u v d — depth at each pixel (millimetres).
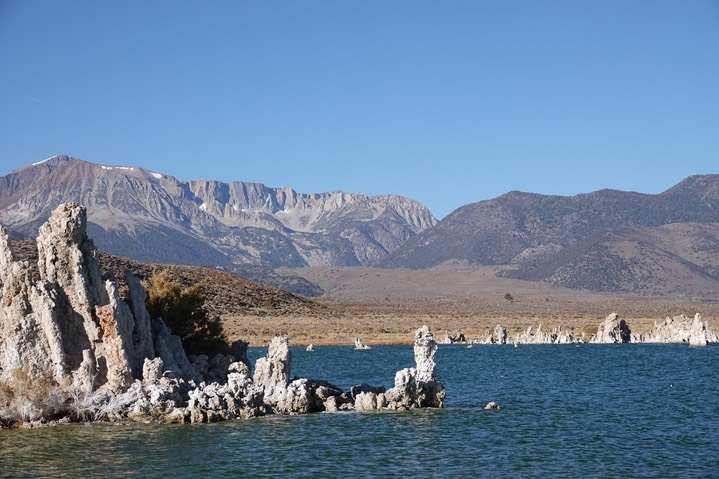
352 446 52781
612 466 48188
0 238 60156
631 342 177375
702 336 163000
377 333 185250
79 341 60562
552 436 56781
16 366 58500
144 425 58188
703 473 46562
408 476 45875
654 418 64688
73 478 44906
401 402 67250
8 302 59250
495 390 83875
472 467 47844
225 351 81000
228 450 51219
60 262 60688
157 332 69375
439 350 148625
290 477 45500
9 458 48812
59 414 59031
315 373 99000
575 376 98188
